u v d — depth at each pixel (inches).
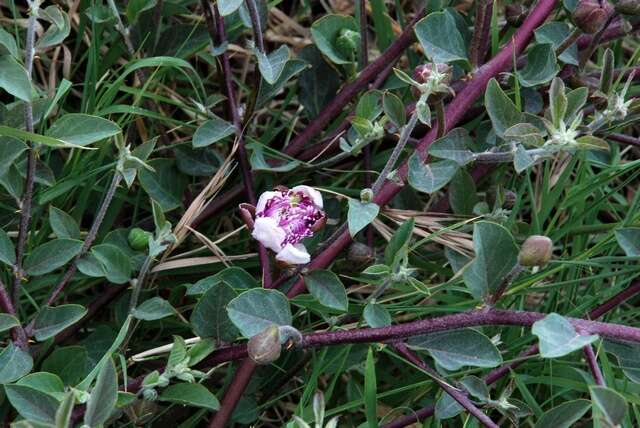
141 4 28.5
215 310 24.5
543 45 27.8
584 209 31.3
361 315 27.5
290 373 28.0
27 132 23.8
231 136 29.7
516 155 25.2
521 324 23.7
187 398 24.1
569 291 30.2
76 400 23.1
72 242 25.4
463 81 29.0
